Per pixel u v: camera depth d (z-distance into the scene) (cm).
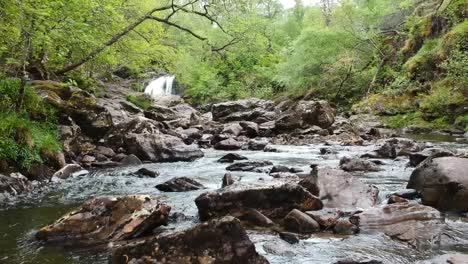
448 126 2300
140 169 1159
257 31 2281
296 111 2247
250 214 660
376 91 3288
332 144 1884
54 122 1330
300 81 3712
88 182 1048
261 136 2255
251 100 3161
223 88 4641
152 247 462
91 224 609
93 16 1443
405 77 2909
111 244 573
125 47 2089
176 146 1488
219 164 1353
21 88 1150
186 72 4428
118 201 634
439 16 3119
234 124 2358
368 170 1122
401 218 625
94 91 2730
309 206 683
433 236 571
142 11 2134
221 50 2416
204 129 2402
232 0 2041
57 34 1131
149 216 614
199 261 448
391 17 3931
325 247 548
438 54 2755
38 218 725
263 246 548
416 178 801
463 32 2647
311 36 3591
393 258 508
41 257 536
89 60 1964
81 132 1468
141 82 4234
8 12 1000
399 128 2450
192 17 3262
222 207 671
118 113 2153
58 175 1080
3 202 843
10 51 1166
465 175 712
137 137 1473
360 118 2706
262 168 1191
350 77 3578
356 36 3591
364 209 680
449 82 2494
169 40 3062
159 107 2850
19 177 961
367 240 572
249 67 4722
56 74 1962
